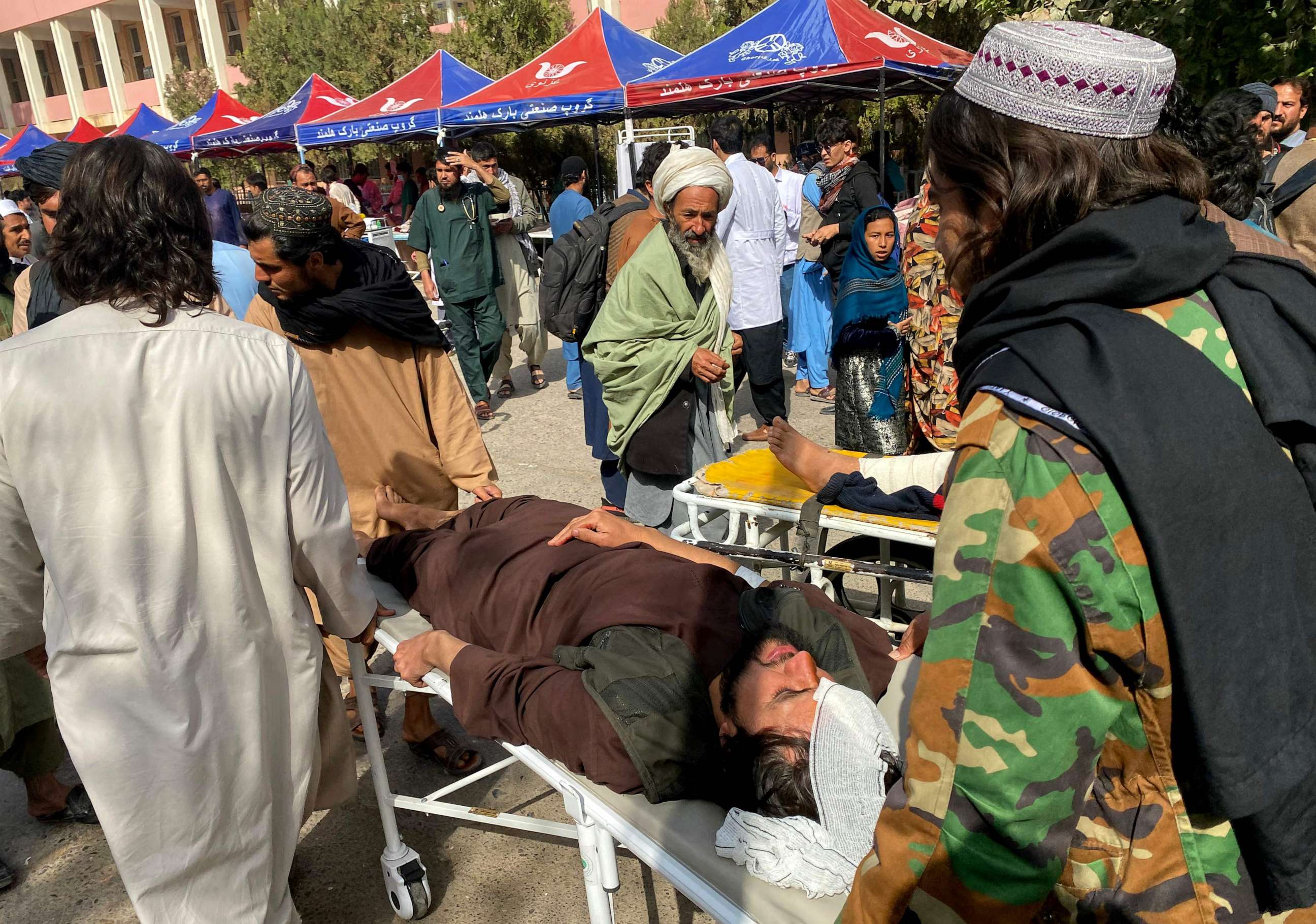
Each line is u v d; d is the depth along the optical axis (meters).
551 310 4.51
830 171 6.73
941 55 8.23
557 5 17.88
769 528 3.29
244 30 28.50
